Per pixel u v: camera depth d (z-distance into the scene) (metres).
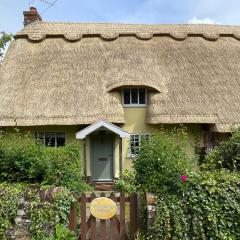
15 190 4.21
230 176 4.23
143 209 4.10
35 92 9.44
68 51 11.22
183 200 4.05
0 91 9.52
